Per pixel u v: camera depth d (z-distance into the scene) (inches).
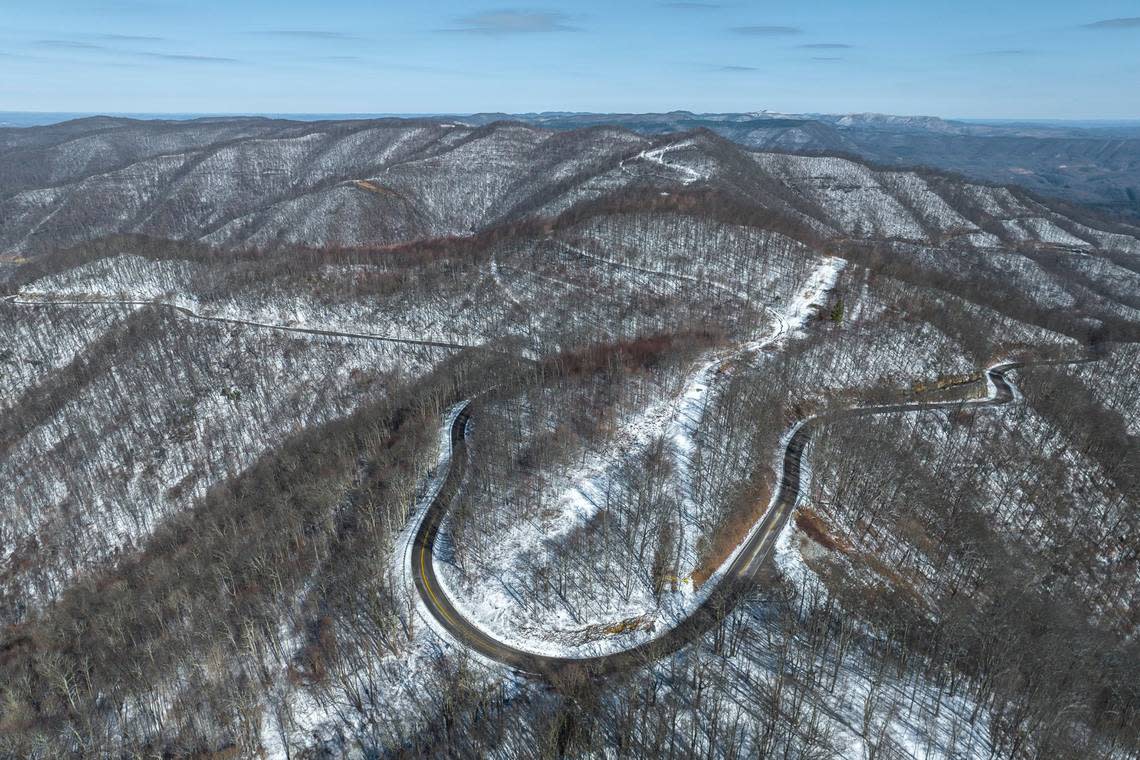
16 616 4798.2
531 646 3425.2
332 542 4183.1
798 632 3403.1
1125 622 4124.0
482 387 6008.9
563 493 4407.0
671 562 3863.2
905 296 7637.8
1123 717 2982.3
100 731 3137.3
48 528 5482.3
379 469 4879.4
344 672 3334.2
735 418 5137.8
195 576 4141.2
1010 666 3034.0
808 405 5723.4
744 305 7421.3
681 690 3105.3
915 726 2940.5
